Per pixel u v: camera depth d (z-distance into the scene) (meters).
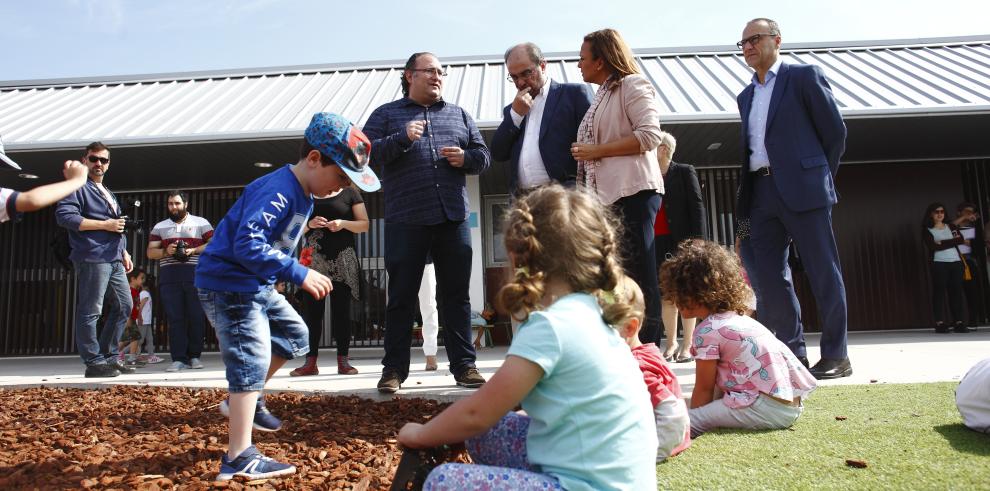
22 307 9.67
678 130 7.90
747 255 4.58
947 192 9.82
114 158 8.20
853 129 8.19
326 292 2.18
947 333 8.33
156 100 9.66
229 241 2.21
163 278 6.26
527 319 1.49
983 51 10.59
